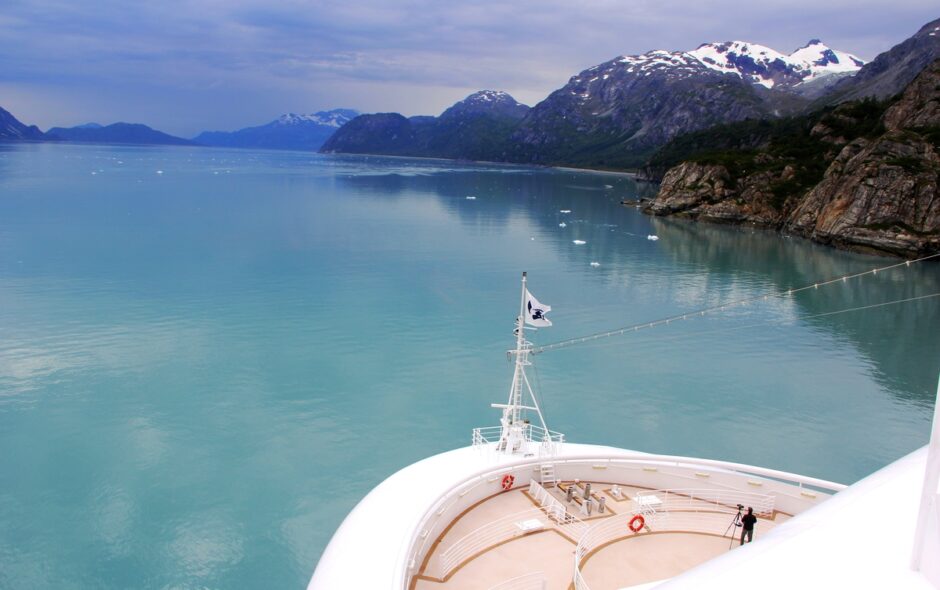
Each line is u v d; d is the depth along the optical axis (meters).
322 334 50.34
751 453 33.94
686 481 22.34
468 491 20.55
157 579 23.86
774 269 82.44
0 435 33.19
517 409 23.58
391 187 193.88
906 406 40.44
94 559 24.73
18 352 44.28
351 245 90.12
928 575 7.12
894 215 93.88
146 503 28.08
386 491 19.88
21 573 23.95
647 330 55.19
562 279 74.06
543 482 22.16
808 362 48.06
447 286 68.00
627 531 19.72
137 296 59.00
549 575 17.64
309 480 30.14
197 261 74.62
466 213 133.75
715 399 40.75
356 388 40.34
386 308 58.47
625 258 88.25
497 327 54.03
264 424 35.31
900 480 9.59
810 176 128.00
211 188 161.25
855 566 7.50
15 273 65.50
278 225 105.12
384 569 15.70
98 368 42.03
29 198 121.19
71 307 54.88
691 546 19.22
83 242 82.19
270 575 24.22
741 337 53.91
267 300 59.62
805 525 8.80
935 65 121.19
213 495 28.78
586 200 174.38
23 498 28.12
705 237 109.94
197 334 49.31
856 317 60.53
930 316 61.16
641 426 36.69
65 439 33.03
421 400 38.94
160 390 39.12
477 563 18.02
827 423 37.75
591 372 44.69
